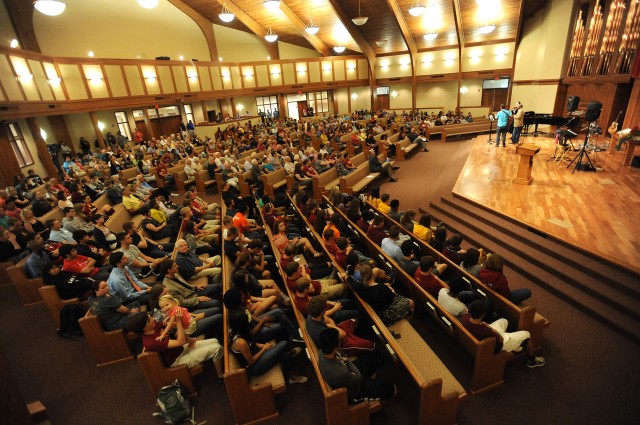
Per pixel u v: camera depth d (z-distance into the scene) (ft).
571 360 13.12
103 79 52.21
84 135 55.42
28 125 43.04
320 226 21.84
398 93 84.84
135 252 19.34
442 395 10.89
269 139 51.90
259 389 11.30
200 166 40.60
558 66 48.39
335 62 81.41
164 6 63.36
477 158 37.70
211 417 12.01
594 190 25.21
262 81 77.41
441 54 74.59
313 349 11.69
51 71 45.03
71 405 12.85
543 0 51.60
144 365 12.07
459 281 13.17
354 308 15.16
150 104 59.11
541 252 18.94
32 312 18.43
